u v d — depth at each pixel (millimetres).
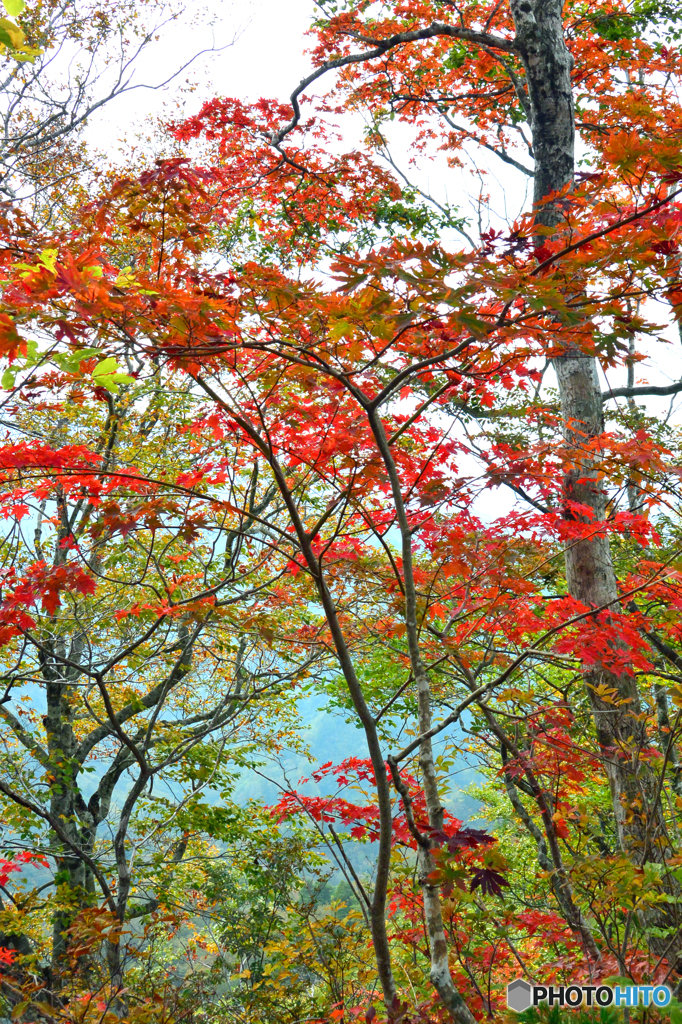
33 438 4832
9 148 8062
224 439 3875
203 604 4160
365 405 2820
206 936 7676
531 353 3080
